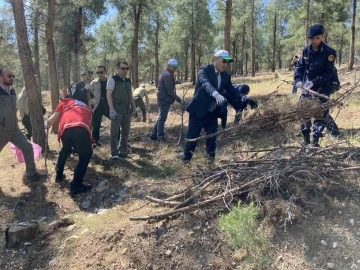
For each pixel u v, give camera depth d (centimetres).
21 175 580
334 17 2373
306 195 342
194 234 339
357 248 289
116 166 570
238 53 4678
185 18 2622
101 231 376
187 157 520
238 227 315
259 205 336
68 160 618
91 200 477
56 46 1598
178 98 687
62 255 365
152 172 541
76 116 496
